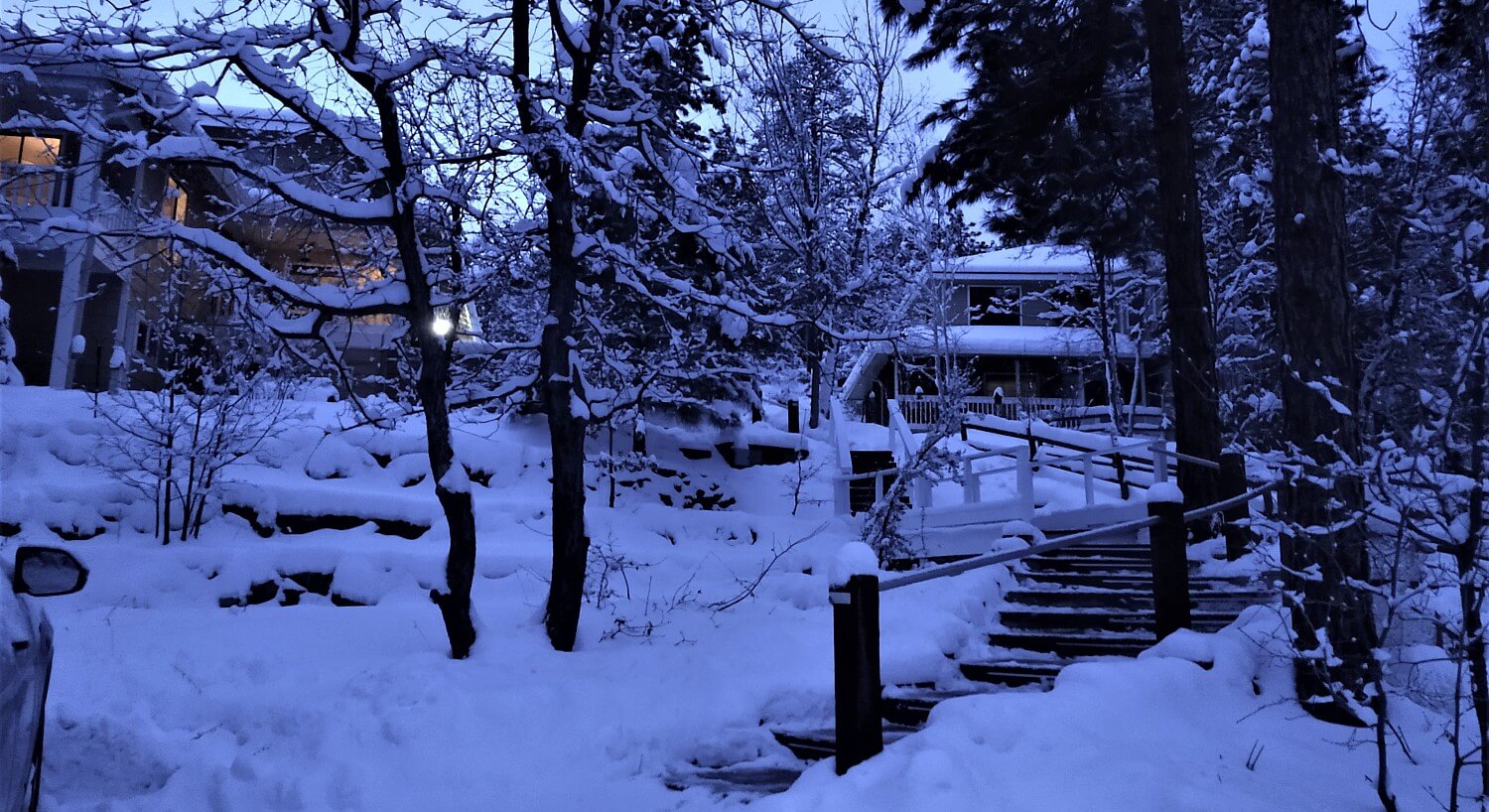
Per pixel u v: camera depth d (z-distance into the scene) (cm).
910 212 1888
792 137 1858
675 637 927
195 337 1380
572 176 964
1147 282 2402
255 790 612
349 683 763
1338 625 635
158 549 1144
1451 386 526
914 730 661
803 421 2638
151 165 871
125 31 776
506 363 1394
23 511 1163
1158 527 739
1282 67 802
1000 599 981
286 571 1147
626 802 578
